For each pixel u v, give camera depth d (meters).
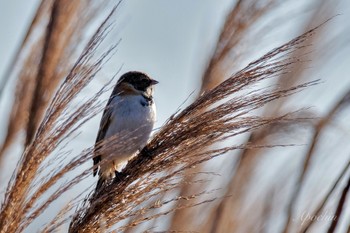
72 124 6.68
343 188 7.66
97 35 7.02
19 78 8.44
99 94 6.82
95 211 7.05
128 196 7.21
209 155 7.56
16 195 6.38
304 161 9.06
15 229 6.33
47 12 8.65
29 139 8.28
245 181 9.48
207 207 9.38
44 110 8.41
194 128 7.43
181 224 9.13
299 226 8.84
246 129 7.45
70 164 6.56
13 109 8.35
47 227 6.42
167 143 7.46
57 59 8.58
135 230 8.11
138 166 7.35
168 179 7.37
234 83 7.39
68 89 6.79
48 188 6.45
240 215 9.40
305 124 9.26
